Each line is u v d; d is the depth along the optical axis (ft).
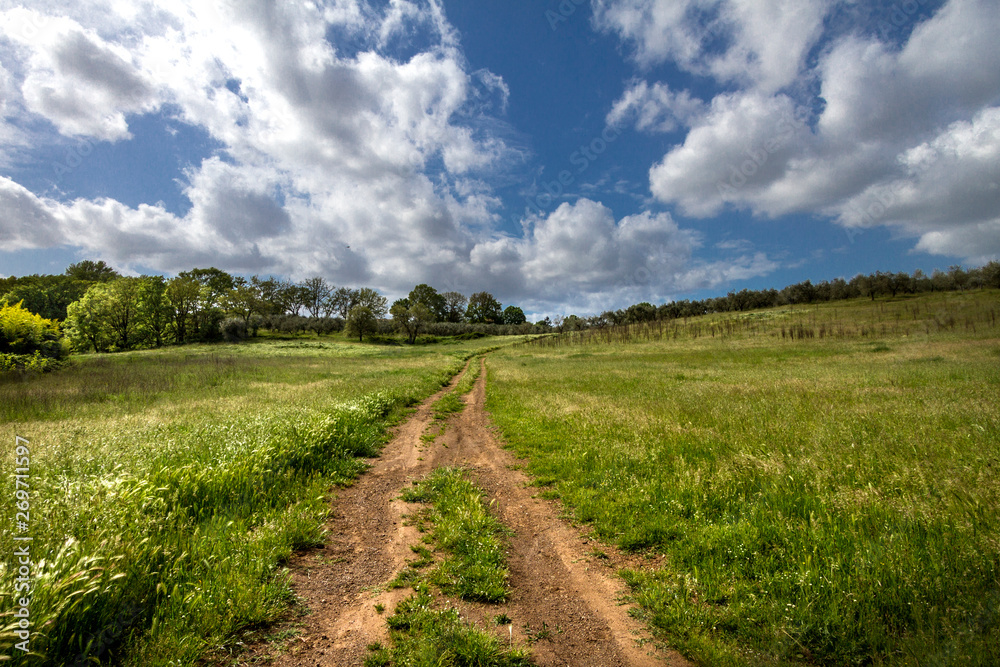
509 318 438.40
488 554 14.29
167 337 236.22
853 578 10.74
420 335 306.35
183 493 16.21
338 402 40.60
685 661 9.55
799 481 17.34
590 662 9.55
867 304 235.81
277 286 354.74
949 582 10.13
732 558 13.08
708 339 181.47
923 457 19.02
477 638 9.83
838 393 39.17
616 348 171.01
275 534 14.93
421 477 24.20
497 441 32.83
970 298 200.64
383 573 13.60
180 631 9.70
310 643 10.05
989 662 8.00
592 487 20.70
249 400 45.75
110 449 21.34
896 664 8.52
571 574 13.60
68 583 9.09
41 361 74.02
